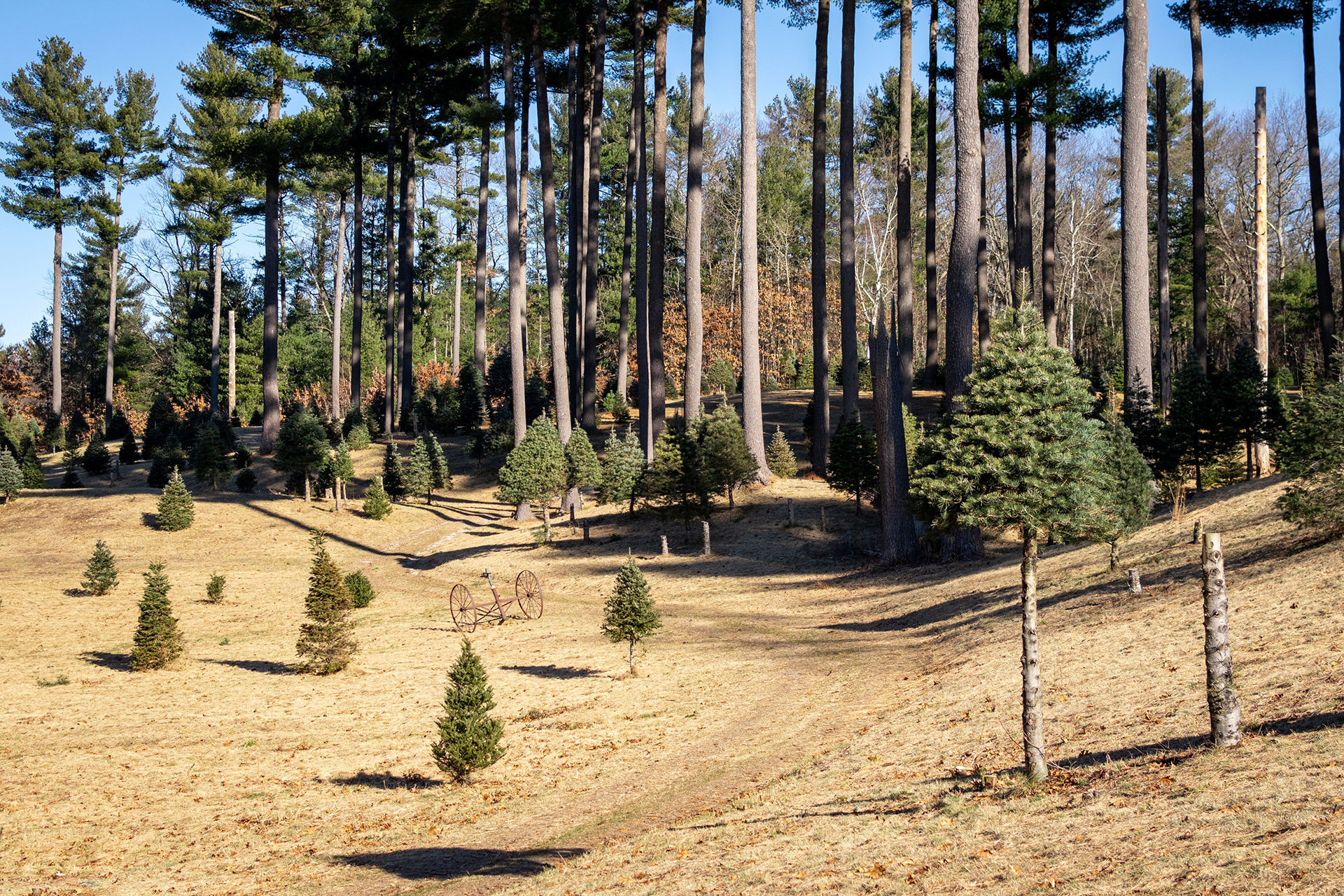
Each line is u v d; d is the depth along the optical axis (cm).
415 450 4875
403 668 2212
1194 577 1739
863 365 7169
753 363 4203
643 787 1295
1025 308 1053
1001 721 1239
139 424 8169
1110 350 7081
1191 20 3312
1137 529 2002
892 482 2983
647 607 2044
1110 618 1642
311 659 2181
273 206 5403
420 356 10238
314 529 4338
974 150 2648
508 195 4397
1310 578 1436
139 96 7662
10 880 1062
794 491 4062
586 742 1554
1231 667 924
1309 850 624
